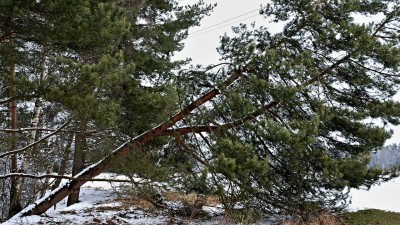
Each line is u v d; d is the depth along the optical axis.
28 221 10.71
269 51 9.23
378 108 9.30
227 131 9.71
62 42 7.21
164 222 10.55
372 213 10.50
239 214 9.50
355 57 9.31
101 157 10.34
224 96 9.87
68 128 10.17
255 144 9.39
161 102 9.41
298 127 8.57
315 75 9.34
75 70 6.90
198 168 9.77
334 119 9.26
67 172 18.00
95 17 6.87
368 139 8.95
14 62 7.39
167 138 10.96
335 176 8.37
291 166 9.08
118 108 7.96
